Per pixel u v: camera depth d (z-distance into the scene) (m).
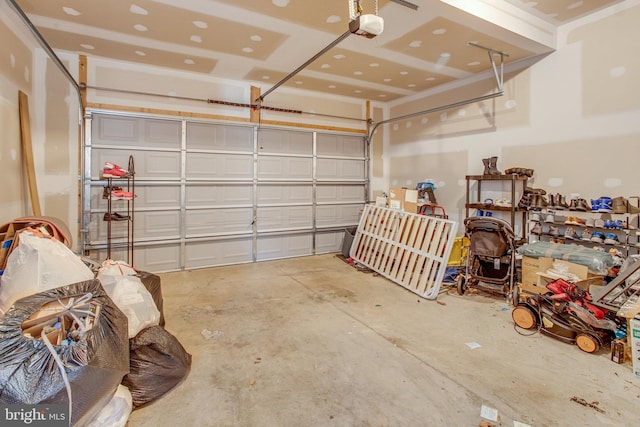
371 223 5.59
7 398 1.36
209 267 5.45
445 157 5.76
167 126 5.03
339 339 2.89
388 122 6.68
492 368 2.43
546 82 4.26
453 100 5.60
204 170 5.34
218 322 3.22
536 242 3.76
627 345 2.49
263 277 4.86
